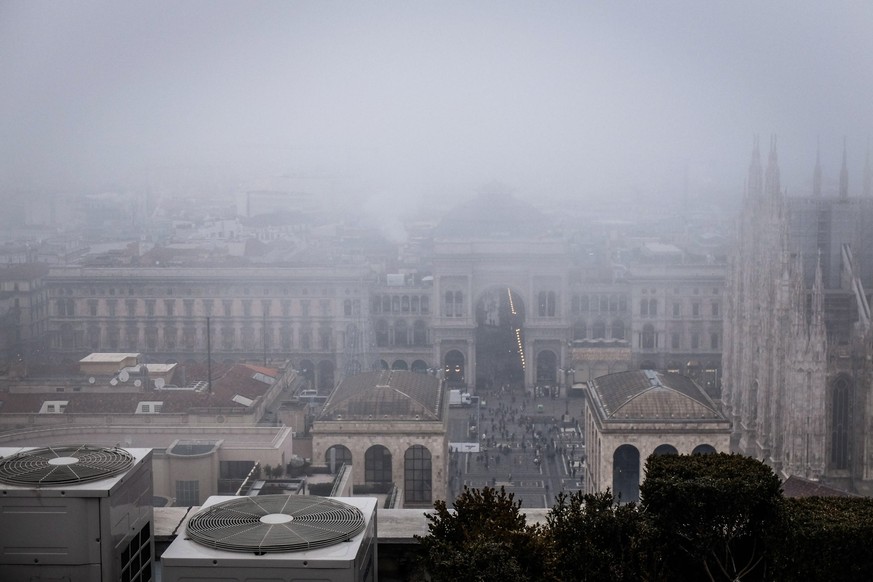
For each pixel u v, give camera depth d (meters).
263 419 187.12
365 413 173.25
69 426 178.88
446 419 185.25
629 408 173.75
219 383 199.88
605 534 48.38
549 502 188.62
